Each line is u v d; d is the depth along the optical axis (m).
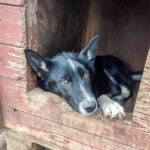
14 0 0.42
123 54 0.94
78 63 0.54
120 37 0.93
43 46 0.59
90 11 0.91
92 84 0.65
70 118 0.48
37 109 0.51
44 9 0.56
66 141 0.51
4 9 0.44
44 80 0.55
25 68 0.48
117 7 0.90
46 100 0.49
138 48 0.91
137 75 0.79
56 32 0.65
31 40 0.47
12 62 0.48
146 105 0.38
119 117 0.42
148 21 0.87
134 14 0.89
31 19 0.45
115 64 0.78
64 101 0.48
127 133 0.42
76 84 0.51
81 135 0.48
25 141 0.59
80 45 0.89
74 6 0.75
